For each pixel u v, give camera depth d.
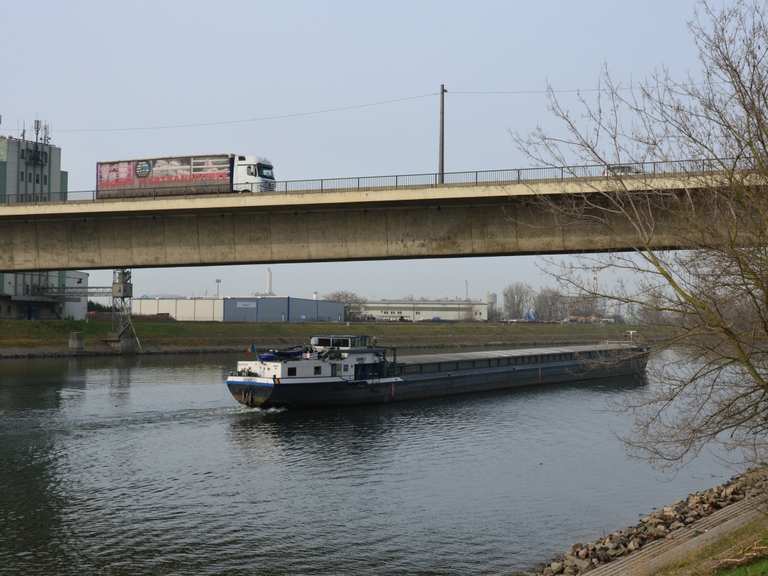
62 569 21.59
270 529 25.27
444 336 132.50
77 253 49.91
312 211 44.41
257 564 22.11
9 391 55.62
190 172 63.75
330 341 54.16
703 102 15.03
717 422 17.20
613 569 18.95
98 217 49.09
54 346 86.19
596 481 31.66
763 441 22.97
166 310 149.12
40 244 50.53
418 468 34.00
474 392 63.25
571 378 74.44
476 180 39.56
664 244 18.19
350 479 31.91
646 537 22.05
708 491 27.64
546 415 49.97
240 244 46.22
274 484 31.02
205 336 102.62
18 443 38.19
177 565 21.98
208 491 29.91
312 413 49.28
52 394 54.34
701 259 15.20
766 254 14.66
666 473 32.81
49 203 48.47
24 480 31.23
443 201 40.19
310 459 35.66
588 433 42.94
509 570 21.67
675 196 15.50
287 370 48.72
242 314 144.88
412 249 42.19
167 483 31.03
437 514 26.97
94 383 61.06
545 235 38.84
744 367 16.84
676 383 17.47
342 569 21.77
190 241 47.31
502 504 28.20
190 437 40.47
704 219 15.45
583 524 25.89
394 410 51.62
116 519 26.22
